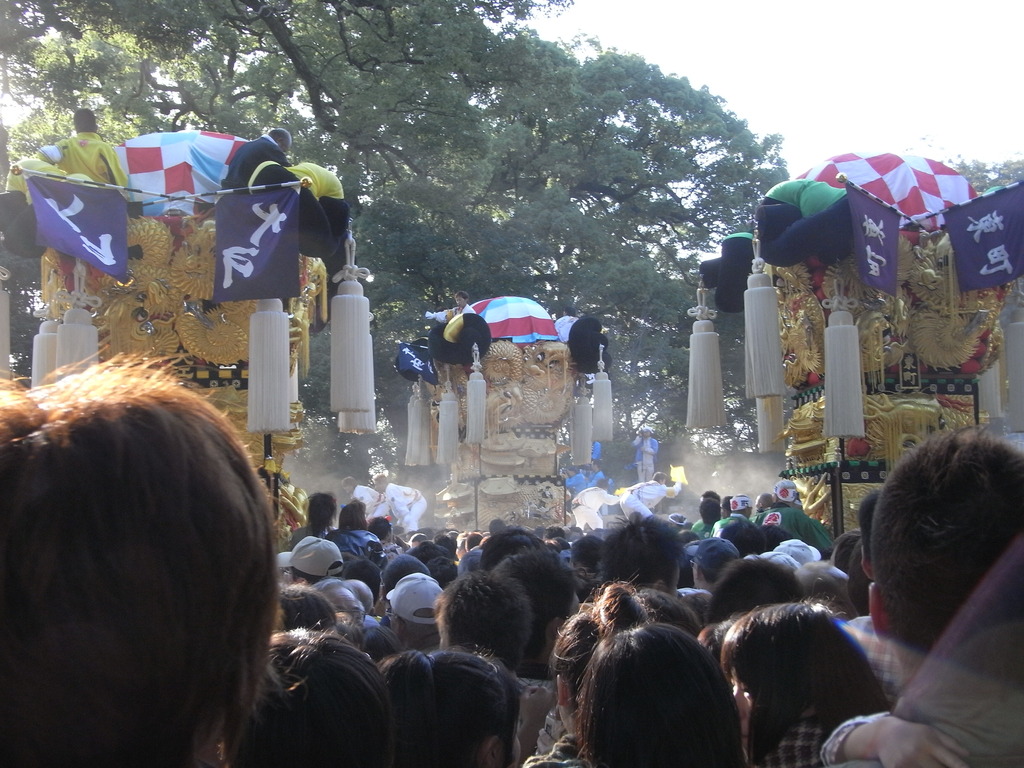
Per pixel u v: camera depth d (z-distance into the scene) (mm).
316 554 8391
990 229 13422
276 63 32406
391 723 3316
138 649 1627
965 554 2332
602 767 3439
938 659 2346
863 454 14219
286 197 12250
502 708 4086
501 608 5348
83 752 1619
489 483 24719
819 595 5934
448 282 41125
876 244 12820
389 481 43344
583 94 50250
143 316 13375
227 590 1729
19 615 1580
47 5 22781
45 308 13352
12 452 1618
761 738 3664
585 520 25703
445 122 30578
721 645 4461
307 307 14461
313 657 3281
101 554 1605
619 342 45875
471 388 22625
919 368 14703
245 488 1804
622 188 54938
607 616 4430
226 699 1785
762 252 13680
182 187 13531
